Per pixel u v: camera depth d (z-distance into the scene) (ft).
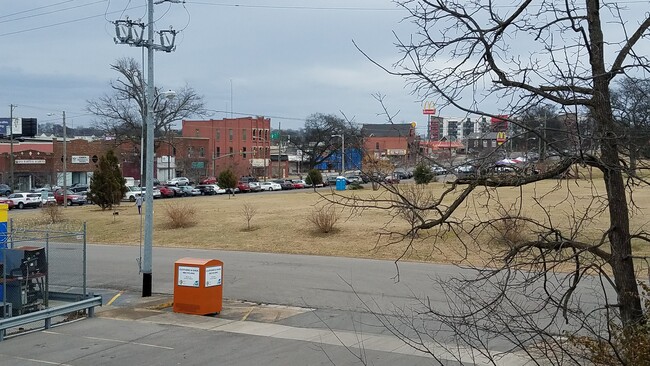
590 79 15.39
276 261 81.15
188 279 51.03
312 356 36.76
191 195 238.68
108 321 48.34
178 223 118.01
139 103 233.55
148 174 59.72
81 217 139.85
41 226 121.29
